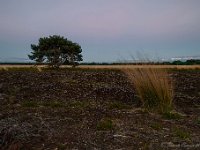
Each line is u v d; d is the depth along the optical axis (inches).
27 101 359.3
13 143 232.4
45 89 425.1
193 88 461.1
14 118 284.8
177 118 305.3
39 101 362.9
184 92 433.4
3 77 526.0
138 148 224.8
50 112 307.4
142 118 298.5
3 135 248.2
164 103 335.3
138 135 249.6
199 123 289.4
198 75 626.5
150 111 326.0
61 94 400.5
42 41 1328.7
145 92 344.2
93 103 358.3
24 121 276.1
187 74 645.3
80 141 234.2
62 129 257.4
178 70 895.1
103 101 370.9
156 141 237.8
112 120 288.0
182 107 354.0
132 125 275.0
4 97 381.1
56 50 1294.3
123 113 314.3
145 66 359.6
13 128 253.9
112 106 340.8
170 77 540.1
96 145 228.4
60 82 475.2
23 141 233.8
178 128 269.6
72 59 1328.7
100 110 319.6
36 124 266.2
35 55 1310.3
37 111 311.1
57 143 229.9
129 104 359.6
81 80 499.2
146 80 346.0
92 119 287.0
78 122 277.0
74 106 339.0
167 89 341.4
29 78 515.5
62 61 1311.5
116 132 255.0
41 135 243.8
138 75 351.3
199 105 367.9
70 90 421.1
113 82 486.6
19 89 424.2
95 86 446.0
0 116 293.9
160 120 295.0
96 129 261.1
